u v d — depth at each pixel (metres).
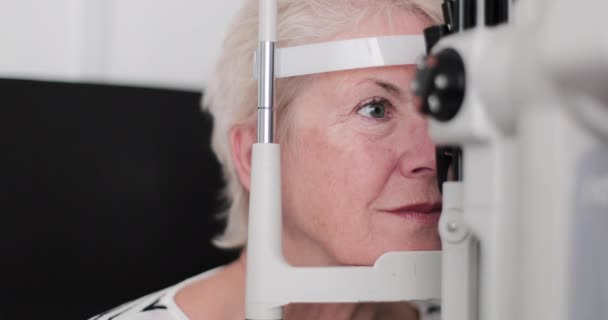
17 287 1.14
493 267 0.46
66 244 1.17
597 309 0.42
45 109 1.18
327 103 0.84
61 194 1.17
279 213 0.69
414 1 0.82
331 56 0.79
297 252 0.90
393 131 0.83
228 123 0.99
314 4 0.83
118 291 1.19
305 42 0.83
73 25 1.52
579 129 0.40
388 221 0.83
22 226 1.15
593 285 0.41
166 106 1.25
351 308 0.99
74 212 1.18
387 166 0.83
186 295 1.01
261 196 0.69
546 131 0.40
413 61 0.80
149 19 1.55
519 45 0.42
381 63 0.79
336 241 0.85
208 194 1.26
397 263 0.72
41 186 1.16
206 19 1.58
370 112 0.83
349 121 0.83
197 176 1.26
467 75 0.46
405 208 0.83
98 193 1.19
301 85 0.85
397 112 0.83
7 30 1.47
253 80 0.94
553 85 0.39
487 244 0.47
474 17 0.59
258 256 0.69
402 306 1.12
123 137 1.22
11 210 1.15
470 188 0.48
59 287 1.16
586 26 0.37
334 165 0.84
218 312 1.00
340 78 0.83
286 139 0.87
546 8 0.41
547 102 0.40
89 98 1.21
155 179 1.23
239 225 1.05
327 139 0.84
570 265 0.41
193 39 1.57
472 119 0.45
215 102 1.03
